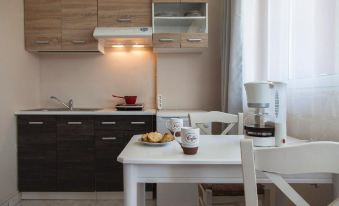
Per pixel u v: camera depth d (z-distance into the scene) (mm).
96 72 3402
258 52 2520
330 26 1571
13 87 2742
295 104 1935
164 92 3338
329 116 1586
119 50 3396
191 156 1245
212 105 3352
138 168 1219
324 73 1621
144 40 3107
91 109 3234
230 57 2793
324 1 1612
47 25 3002
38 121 2812
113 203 2773
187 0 2936
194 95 3355
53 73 3389
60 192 2881
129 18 2980
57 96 3389
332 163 842
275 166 874
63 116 2820
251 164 895
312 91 1746
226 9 2965
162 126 2729
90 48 3014
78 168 2836
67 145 2824
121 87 3412
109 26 2984
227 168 1219
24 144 2818
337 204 923
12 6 2732
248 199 911
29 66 3115
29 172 2828
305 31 1808
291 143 1528
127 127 2826
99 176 2832
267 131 1388
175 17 2982
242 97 2748
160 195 2645
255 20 2562
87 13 2992
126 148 1418
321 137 1651
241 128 2049
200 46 2934
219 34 3334
